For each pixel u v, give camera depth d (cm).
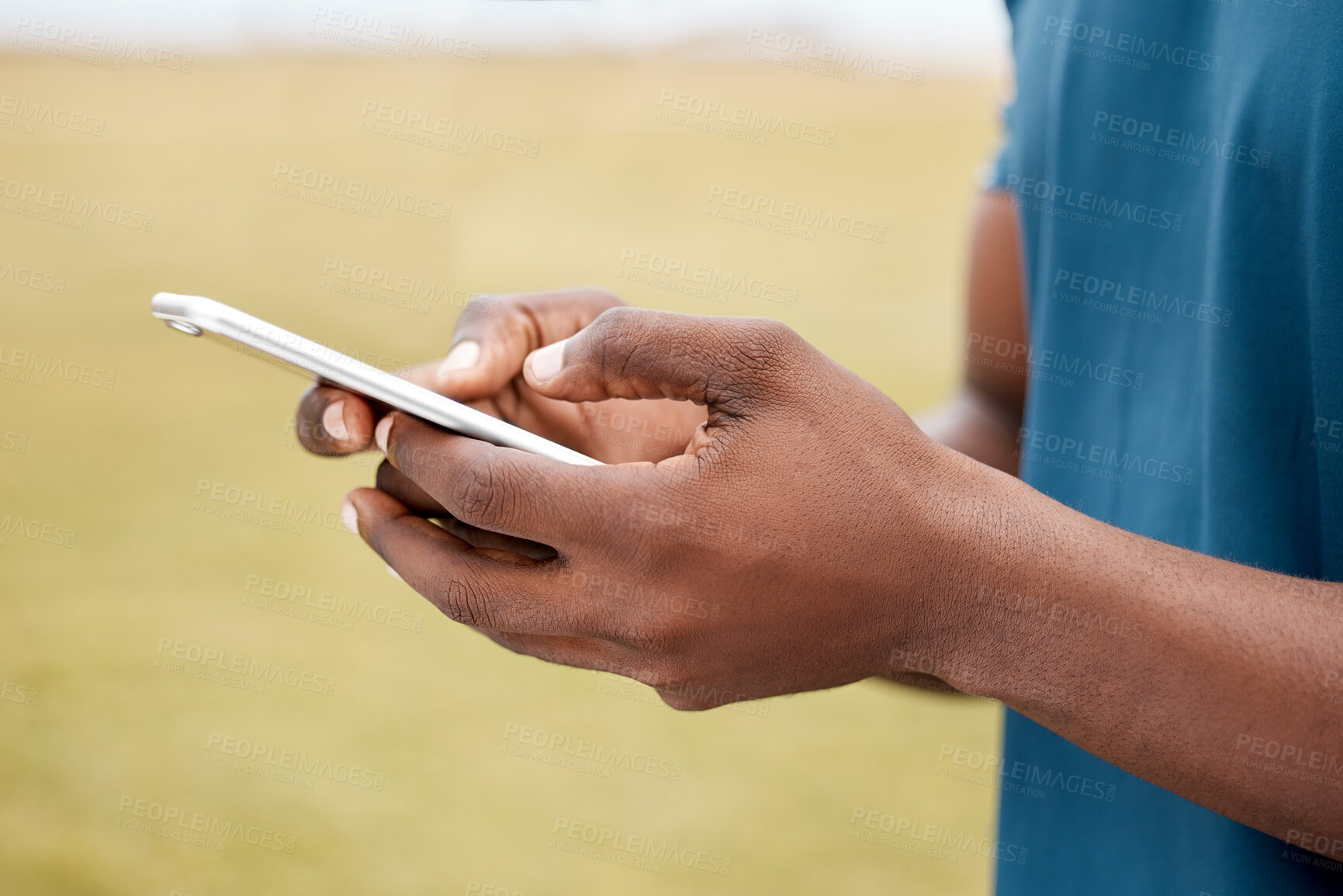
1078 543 57
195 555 461
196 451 589
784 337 60
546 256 1212
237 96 2256
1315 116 63
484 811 306
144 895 265
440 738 341
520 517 59
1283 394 69
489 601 63
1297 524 69
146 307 911
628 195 1625
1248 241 69
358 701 360
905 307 1025
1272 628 54
